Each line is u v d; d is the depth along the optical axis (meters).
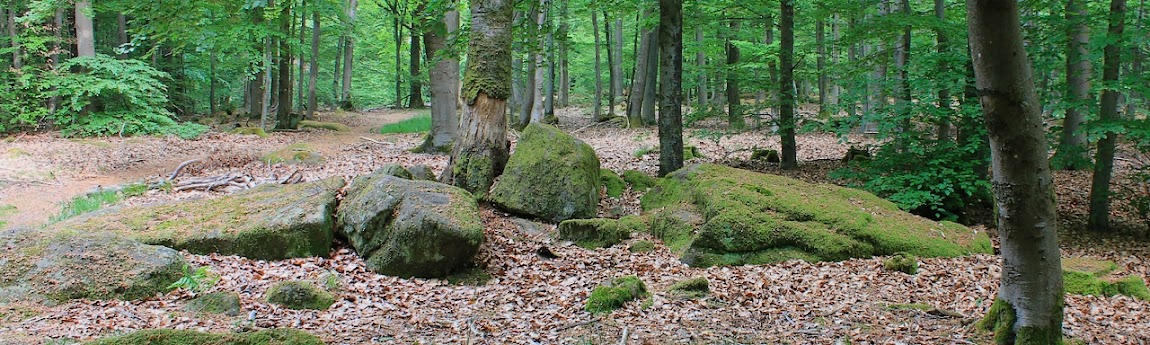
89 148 14.58
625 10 14.14
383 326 5.17
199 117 24.62
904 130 10.19
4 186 10.83
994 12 3.47
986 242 8.27
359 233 7.00
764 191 8.59
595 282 6.72
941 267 7.21
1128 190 10.07
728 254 7.58
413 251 6.65
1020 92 3.68
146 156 14.41
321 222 7.04
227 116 24.20
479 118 9.40
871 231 7.79
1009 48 3.55
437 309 5.77
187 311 5.14
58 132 16.95
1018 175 3.98
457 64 15.29
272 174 12.18
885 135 9.83
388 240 6.78
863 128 17.66
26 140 15.66
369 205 7.04
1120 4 8.44
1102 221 9.50
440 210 6.84
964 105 9.11
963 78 8.91
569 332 5.12
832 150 15.84
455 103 15.33
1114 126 8.28
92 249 5.75
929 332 5.01
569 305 5.92
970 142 9.43
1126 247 8.80
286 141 17.61
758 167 13.29
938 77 9.19
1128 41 8.27
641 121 21.92
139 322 4.75
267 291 5.70
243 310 5.29
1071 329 5.14
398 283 6.55
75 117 16.73
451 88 15.12
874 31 10.67
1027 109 3.74
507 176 9.15
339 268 6.73
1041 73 9.83
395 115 30.38
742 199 8.16
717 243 7.59
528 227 8.66
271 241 6.88
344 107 32.44
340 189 7.90
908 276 6.88
